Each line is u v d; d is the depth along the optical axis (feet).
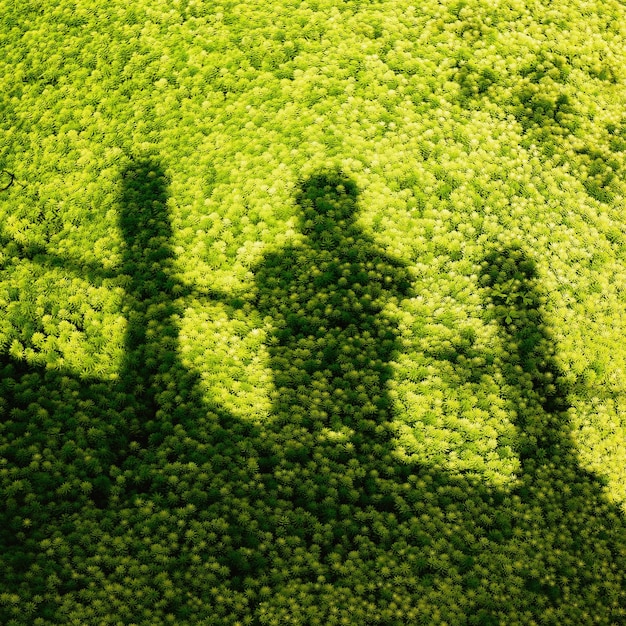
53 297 7.19
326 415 6.88
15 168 7.77
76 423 6.72
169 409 6.85
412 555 6.44
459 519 6.59
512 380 7.09
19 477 6.46
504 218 7.66
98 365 6.97
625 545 6.63
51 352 6.97
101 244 7.47
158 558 6.28
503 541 6.55
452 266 7.50
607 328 7.35
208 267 7.42
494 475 6.76
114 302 7.22
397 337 7.23
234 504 6.51
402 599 6.31
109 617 6.07
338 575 6.37
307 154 7.82
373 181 7.74
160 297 7.29
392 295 7.40
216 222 7.57
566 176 7.89
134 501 6.47
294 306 7.32
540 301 7.38
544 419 6.99
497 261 7.52
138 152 7.85
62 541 6.27
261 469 6.69
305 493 6.60
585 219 7.76
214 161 7.80
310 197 7.66
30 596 6.04
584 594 6.45
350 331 7.23
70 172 7.77
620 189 7.91
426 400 6.95
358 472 6.71
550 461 6.89
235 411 6.84
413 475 6.70
